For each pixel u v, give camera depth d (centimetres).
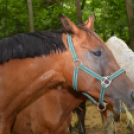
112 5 572
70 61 179
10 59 180
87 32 182
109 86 178
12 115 199
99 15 576
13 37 183
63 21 178
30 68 181
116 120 260
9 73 181
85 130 348
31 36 183
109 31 530
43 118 243
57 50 180
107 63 178
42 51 180
